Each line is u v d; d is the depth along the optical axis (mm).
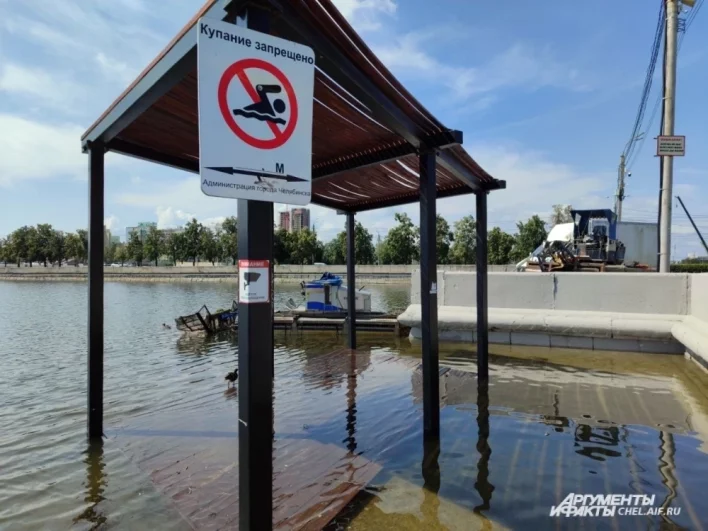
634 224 20500
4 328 15250
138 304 23922
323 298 15430
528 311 9703
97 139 4625
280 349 10586
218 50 2217
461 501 3336
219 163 2215
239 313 2398
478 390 6281
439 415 4922
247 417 2350
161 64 3283
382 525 3035
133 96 3746
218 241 73062
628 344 8781
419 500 3359
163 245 77875
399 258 53594
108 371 8445
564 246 17031
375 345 10703
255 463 2365
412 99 3701
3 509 3447
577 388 6320
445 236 50969
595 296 9227
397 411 5430
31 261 89500
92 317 4785
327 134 4922
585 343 9109
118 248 100375
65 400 6547
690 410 5328
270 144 2379
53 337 13242
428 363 4461
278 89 2404
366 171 6086
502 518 3100
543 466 3891
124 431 5023
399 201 8039
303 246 62312
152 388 7059
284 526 3035
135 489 3674
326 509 3252
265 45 2363
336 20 2764
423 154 4480
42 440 4824
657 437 4512
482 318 6695
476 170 5949
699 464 3893
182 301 25891
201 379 7703
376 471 3854
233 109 2262
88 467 4121
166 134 4914
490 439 4512
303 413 5410
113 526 3170
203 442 4633
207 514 3250
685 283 8523
